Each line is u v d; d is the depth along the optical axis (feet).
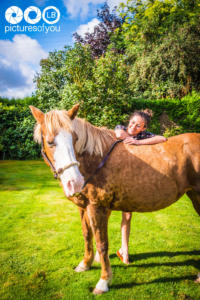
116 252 8.22
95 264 7.57
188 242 8.80
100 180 5.89
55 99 32.94
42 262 7.48
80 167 5.93
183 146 6.44
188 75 42.68
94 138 6.09
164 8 48.32
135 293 6.06
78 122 6.03
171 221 10.96
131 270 7.13
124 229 7.52
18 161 31.12
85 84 29.07
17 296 5.90
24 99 37.04
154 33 46.78
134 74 45.52
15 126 33.65
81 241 8.91
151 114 7.04
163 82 43.42
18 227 10.16
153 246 8.54
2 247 8.41
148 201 6.15
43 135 5.81
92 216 6.06
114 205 6.23
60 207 12.85
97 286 6.17
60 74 32.65
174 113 34.14
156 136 6.77
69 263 7.46
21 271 7.00
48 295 5.95
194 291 6.13
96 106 28.91
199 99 33.30
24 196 14.88
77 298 5.85
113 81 29.68
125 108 31.96
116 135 6.65
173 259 7.70
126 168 5.96
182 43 41.88
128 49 50.80
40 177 20.61
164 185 6.07
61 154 5.12
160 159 6.16
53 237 9.23
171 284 6.45
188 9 48.01
